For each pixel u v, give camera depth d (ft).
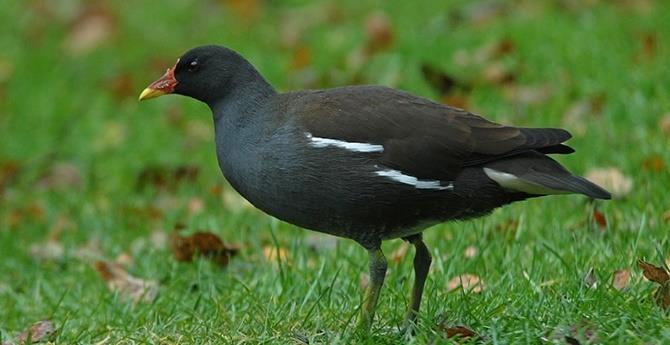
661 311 26.76
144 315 32.32
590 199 36.63
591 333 25.88
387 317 29.86
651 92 44.78
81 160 52.29
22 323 33.68
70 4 71.72
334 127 27.73
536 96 47.19
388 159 27.48
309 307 30.60
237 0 67.21
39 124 57.47
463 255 33.01
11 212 46.68
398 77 51.88
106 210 45.06
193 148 51.03
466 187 27.66
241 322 29.27
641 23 52.16
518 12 56.95
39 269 39.47
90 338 30.35
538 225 35.22
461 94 49.01
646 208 34.91
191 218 41.93
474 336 26.30
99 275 37.37
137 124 55.26
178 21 68.33
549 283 29.94
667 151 38.88
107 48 66.33
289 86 54.44
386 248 36.19
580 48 50.06
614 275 29.40
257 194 28.68
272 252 36.94
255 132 28.73
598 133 42.01
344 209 27.78
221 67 29.86
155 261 37.70
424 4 61.31
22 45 68.23
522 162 27.55
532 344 25.73
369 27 56.49
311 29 61.46
